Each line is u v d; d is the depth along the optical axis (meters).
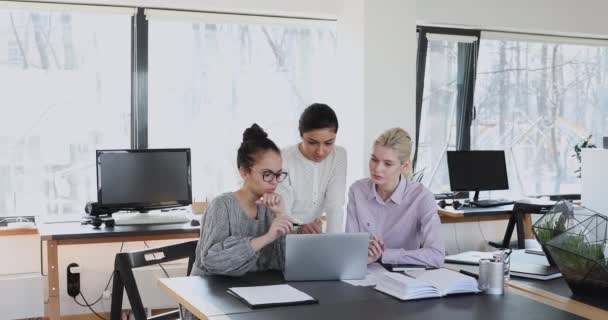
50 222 4.64
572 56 6.69
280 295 2.58
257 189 2.88
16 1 4.85
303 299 2.54
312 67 5.68
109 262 5.13
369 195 3.35
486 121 6.43
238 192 2.95
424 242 3.20
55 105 5.06
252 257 2.82
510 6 6.05
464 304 2.54
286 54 5.60
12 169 4.99
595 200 5.68
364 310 2.45
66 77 5.07
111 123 5.21
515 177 6.54
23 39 4.95
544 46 6.56
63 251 5.02
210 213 2.90
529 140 6.61
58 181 5.09
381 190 3.35
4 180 4.97
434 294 2.63
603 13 6.39
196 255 2.99
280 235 2.86
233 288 2.66
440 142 6.29
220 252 2.80
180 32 5.32
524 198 6.19
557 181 6.75
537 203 5.52
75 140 5.12
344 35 5.57
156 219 4.64
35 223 4.92
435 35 6.02
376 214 3.35
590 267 2.62
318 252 2.83
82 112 5.13
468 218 5.88
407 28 5.43
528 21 6.12
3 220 4.96
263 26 5.51
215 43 5.41
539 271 3.00
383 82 5.38
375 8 5.32
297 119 5.66
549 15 6.20
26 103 4.99
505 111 6.48
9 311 4.63
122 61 5.20
